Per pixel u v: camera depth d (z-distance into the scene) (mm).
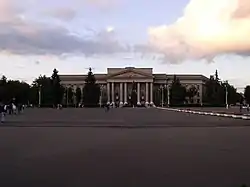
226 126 33094
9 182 9367
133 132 26312
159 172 10711
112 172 10719
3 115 40781
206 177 9969
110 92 167875
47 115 59625
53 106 134125
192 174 10406
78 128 30641
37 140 20453
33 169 11273
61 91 145875
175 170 11039
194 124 35906
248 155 14352
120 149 16250
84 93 149125
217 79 160125
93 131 27250
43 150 15984
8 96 118812
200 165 11984
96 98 148625
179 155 14352
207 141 19812
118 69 170250
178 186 8867
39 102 138000
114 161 12828
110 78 167625
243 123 37344
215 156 14070
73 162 12648
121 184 9102
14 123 37312
